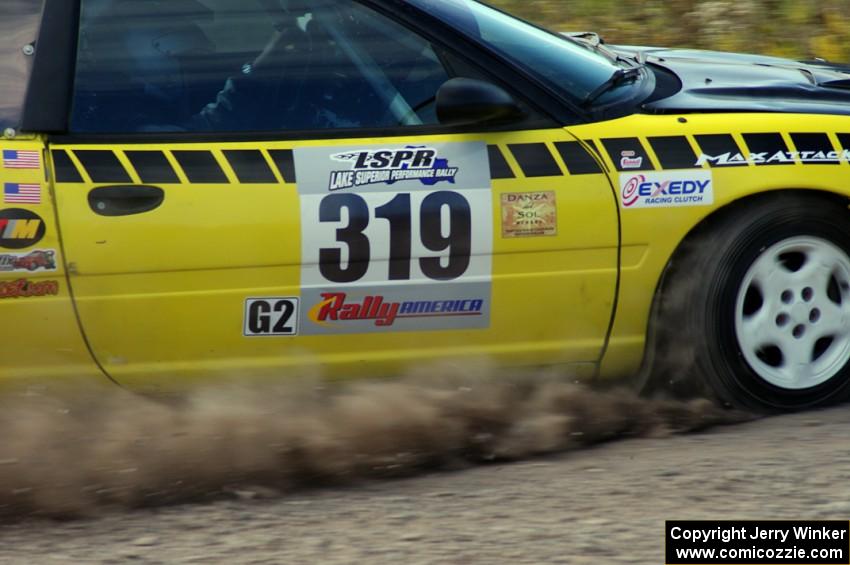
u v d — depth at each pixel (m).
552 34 10.32
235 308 8.83
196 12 9.12
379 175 8.92
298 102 9.07
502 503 7.81
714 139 9.27
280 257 8.80
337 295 8.92
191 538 7.55
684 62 11.00
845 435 8.69
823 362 9.48
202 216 8.73
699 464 8.22
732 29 17.86
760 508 7.41
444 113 8.93
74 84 8.88
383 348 9.10
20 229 8.59
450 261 8.98
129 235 8.68
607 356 9.34
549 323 9.20
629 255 9.16
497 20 10.02
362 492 8.26
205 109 9.00
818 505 7.40
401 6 9.27
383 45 9.20
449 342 9.15
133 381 8.91
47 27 8.92
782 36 17.64
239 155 8.88
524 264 9.06
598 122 9.27
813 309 9.40
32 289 8.64
